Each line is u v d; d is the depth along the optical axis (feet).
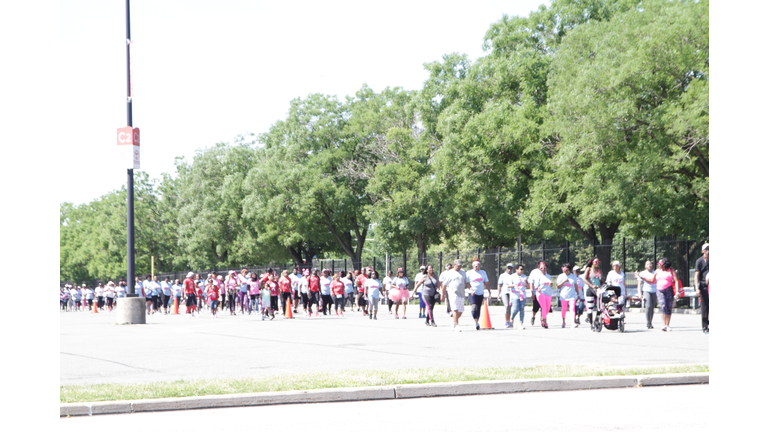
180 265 284.20
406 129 166.09
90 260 353.92
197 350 48.88
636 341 50.55
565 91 101.81
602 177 101.04
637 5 112.98
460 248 210.59
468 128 125.49
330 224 197.06
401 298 92.89
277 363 39.99
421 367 36.70
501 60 127.65
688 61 84.48
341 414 25.95
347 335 61.67
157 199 305.12
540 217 114.93
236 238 226.17
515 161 127.24
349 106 197.26
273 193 194.80
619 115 89.76
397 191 165.68
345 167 191.01
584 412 25.70
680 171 101.71
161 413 26.66
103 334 67.67
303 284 104.94
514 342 51.67
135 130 82.07
